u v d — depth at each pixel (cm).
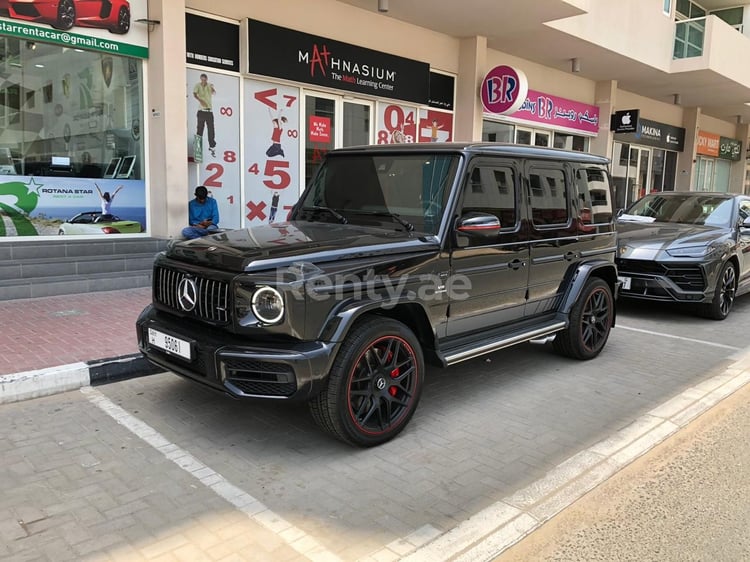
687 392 519
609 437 423
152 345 412
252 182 1010
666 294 784
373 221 462
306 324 348
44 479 340
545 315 560
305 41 1016
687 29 1650
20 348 533
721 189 2748
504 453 393
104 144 874
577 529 313
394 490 341
